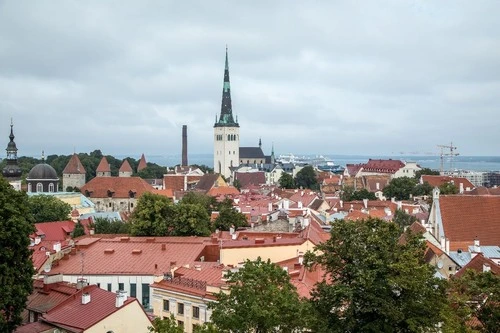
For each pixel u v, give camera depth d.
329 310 71.88
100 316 87.75
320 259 74.69
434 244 138.75
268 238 137.75
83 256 126.06
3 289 88.50
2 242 91.44
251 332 65.31
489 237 156.75
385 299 69.38
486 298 69.88
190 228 168.50
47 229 187.00
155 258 125.00
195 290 97.00
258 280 65.62
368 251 71.94
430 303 69.50
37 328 89.50
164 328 63.31
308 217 171.00
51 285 102.56
